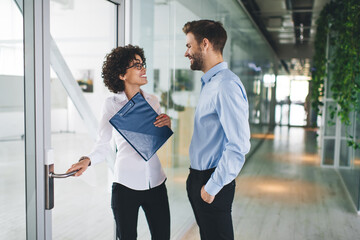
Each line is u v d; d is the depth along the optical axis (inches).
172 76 141.7
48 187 70.9
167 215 85.3
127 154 79.6
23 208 67.7
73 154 105.6
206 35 71.6
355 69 184.9
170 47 138.2
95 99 170.9
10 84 64.0
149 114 77.8
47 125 71.1
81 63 233.5
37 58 68.4
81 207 106.0
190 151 76.2
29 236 69.1
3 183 63.9
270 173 255.1
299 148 382.3
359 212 165.5
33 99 68.1
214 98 69.0
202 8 167.2
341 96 214.5
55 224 97.9
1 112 62.7
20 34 65.4
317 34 285.6
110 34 112.4
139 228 121.2
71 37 211.0
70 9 186.2
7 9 63.2
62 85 103.7
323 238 137.0
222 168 66.7
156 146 78.9
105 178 114.5
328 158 278.4
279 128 652.7
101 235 107.7
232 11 234.5
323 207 175.9
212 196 68.6
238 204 180.2
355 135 187.9
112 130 82.4
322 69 265.3
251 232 142.4
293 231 143.9
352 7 181.3
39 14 68.4
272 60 577.0
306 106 716.7
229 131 66.4
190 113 164.4
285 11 326.0
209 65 73.4
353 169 187.0
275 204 180.4
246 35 301.1
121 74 77.7
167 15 133.3
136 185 79.2
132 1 105.4
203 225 74.9
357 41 180.4
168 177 138.6
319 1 292.7
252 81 341.1
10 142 64.4
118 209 80.3
